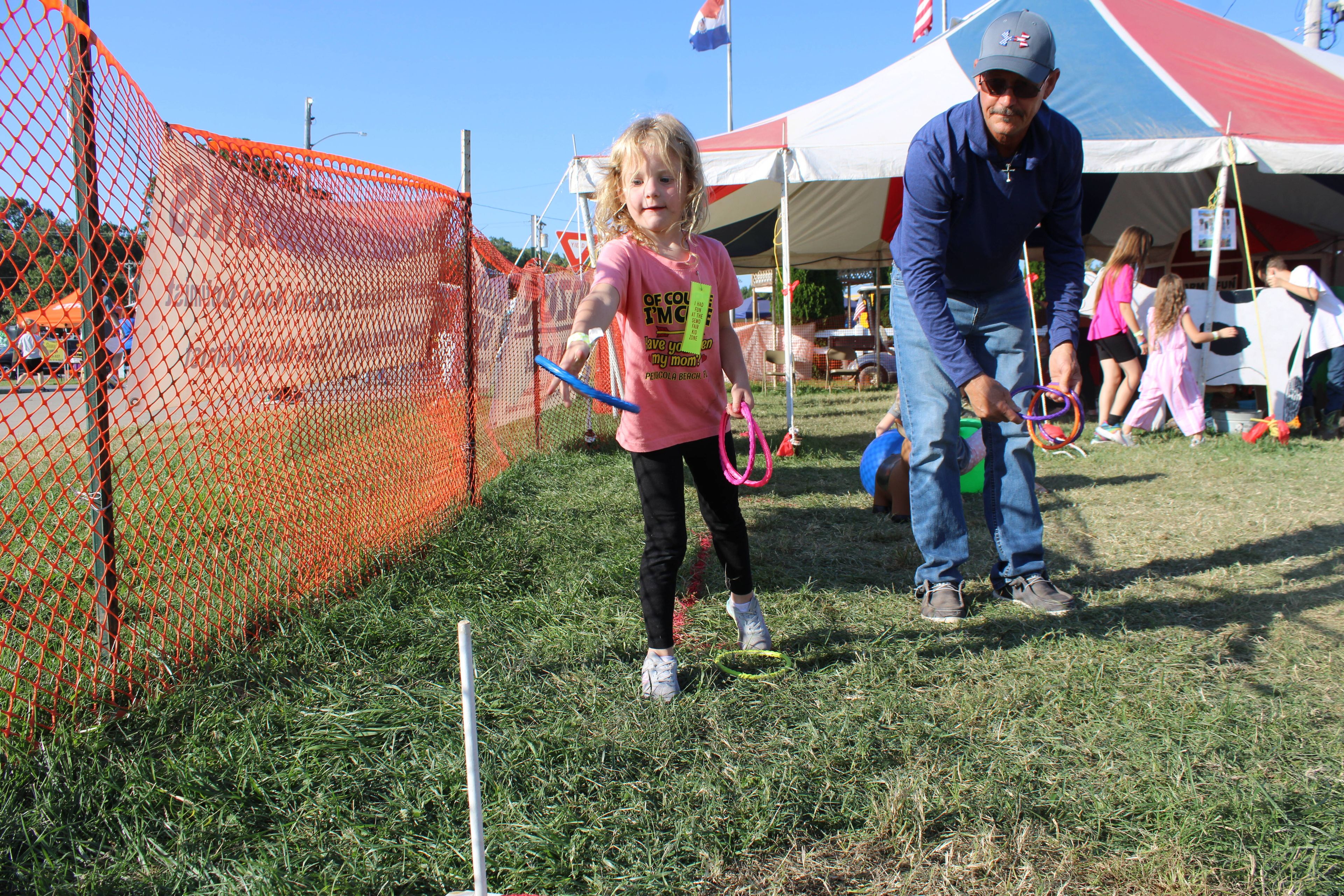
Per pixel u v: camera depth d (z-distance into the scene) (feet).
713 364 7.65
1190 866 5.05
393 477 11.71
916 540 9.97
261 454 9.75
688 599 10.07
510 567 11.00
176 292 8.10
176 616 8.39
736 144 20.58
